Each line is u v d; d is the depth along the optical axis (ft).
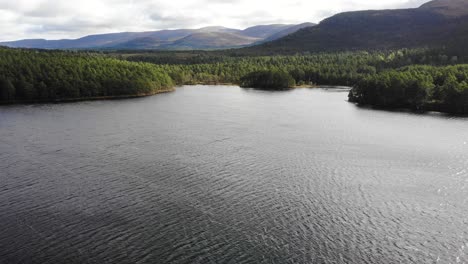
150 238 188.24
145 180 263.70
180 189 248.73
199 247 180.75
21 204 223.71
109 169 285.02
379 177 276.00
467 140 383.45
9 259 169.37
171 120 474.49
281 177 273.54
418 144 367.66
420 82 577.43
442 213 219.61
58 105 594.65
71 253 174.60
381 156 327.88
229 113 533.55
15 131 401.70
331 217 212.84
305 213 217.15
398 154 334.03
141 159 310.04
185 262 168.66
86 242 183.83
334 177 274.98
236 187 253.65
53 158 310.04
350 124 463.42
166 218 208.85
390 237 192.75
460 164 306.76
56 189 246.06
